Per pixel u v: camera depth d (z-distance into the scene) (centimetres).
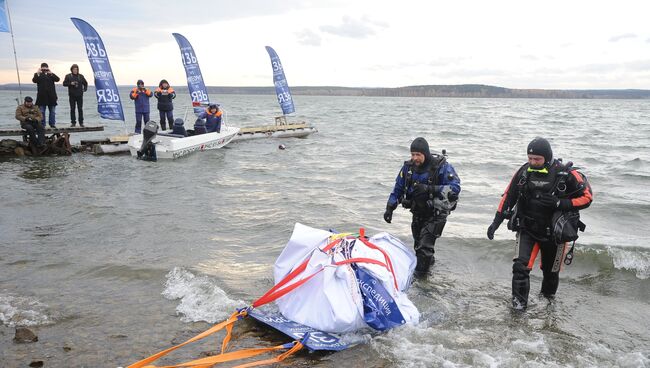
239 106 8106
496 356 383
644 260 627
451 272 603
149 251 639
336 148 1919
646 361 384
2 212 820
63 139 1596
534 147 473
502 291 546
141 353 380
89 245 658
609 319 480
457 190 559
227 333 410
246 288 523
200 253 639
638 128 3541
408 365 368
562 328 453
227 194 1022
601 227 825
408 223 823
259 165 1450
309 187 1129
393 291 446
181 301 478
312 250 473
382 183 1188
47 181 1107
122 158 1530
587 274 607
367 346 396
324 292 418
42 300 479
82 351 381
